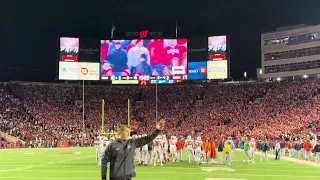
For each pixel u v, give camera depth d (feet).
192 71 183.11
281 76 230.89
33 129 181.27
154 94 226.79
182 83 237.45
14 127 176.76
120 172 23.21
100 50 185.78
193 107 213.05
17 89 214.07
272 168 70.59
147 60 183.93
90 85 231.71
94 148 161.07
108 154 23.53
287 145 105.50
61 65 184.44
